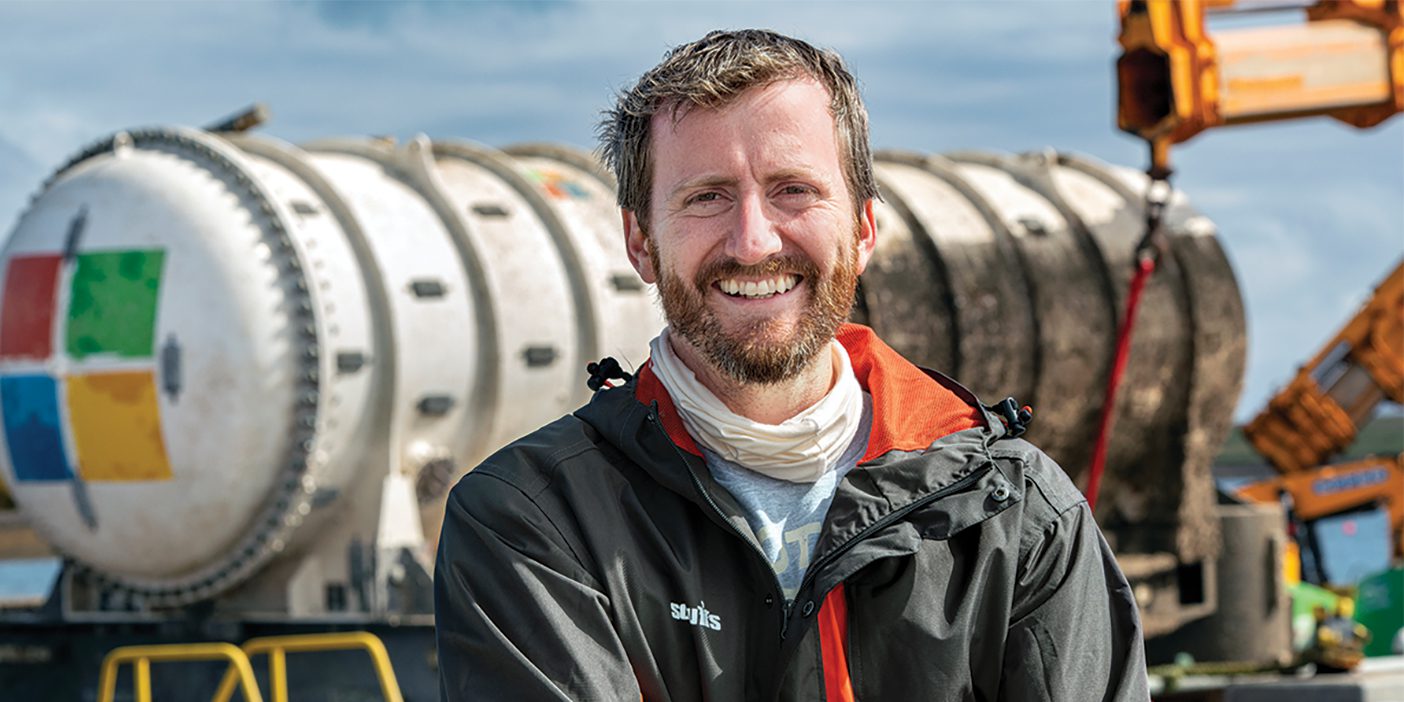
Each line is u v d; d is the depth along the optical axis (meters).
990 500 2.71
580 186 10.22
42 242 9.12
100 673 9.59
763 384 2.77
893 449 2.75
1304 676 10.24
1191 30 9.92
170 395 8.70
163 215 8.84
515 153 10.79
